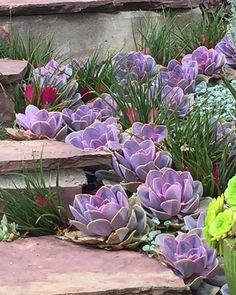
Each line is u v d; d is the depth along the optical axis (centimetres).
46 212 158
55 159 164
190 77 213
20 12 231
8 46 229
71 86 199
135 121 186
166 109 188
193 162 165
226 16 259
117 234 147
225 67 231
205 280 141
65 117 185
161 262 143
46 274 139
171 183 156
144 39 236
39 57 221
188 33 244
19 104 196
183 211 154
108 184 167
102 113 190
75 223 150
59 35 236
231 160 170
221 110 190
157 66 218
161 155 166
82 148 173
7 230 156
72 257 147
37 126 182
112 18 240
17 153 169
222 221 121
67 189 163
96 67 219
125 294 133
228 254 119
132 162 163
